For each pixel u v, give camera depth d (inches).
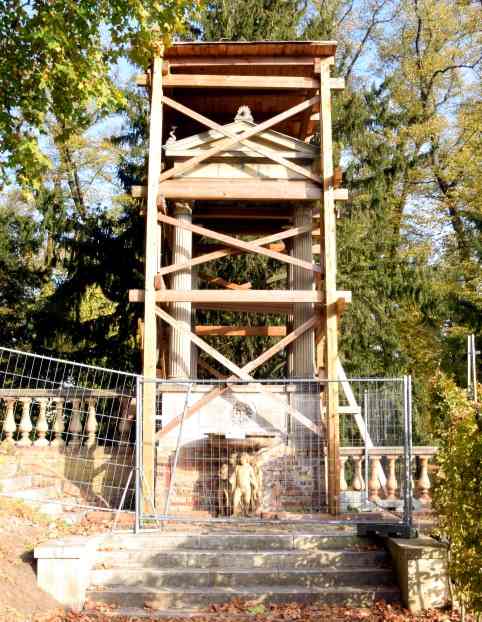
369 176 914.7
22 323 935.7
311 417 489.1
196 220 631.8
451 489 308.0
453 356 856.3
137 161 935.0
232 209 603.2
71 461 496.4
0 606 289.7
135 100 898.1
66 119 446.3
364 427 539.5
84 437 523.5
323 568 360.8
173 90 548.7
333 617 322.0
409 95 1071.6
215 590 343.0
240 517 414.3
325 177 501.7
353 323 851.4
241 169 521.3
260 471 454.0
